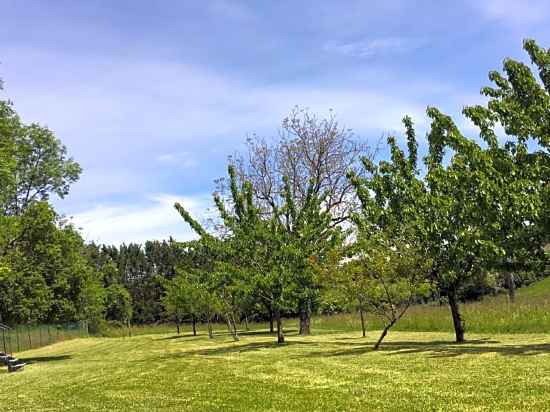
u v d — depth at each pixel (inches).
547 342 708.7
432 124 821.9
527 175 596.1
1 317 1143.6
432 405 336.2
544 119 591.8
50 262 1213.7
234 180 942.4
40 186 1733.5
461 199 701.3
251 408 367.9
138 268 3786.9
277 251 894.4
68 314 1214.9
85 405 440.5
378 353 670.5
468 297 1804.9
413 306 1612.9
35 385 633.0
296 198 1409.9
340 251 790.5
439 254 742.5
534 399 334.6
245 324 1913.1
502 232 608.1
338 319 1573.6
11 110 1352.1
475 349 647.1
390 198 783.7
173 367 677.3
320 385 448.5
